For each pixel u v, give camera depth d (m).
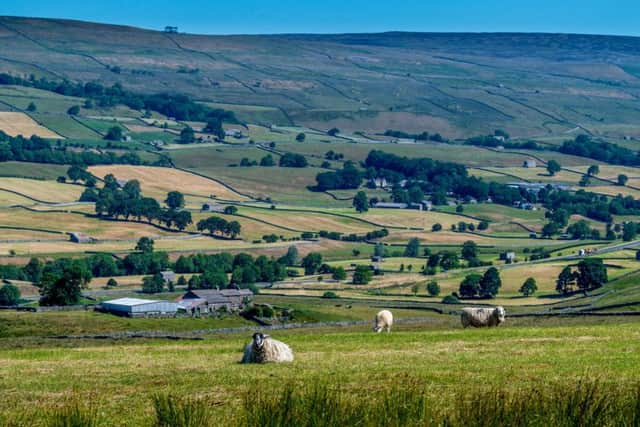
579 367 49.44
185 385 48.03
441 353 57.75
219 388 46.47
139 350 70.44
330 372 50.41
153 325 150.00
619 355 53.97
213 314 173.88
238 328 138.00
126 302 176.12
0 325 145.25
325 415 35.31
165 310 176.38
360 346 64.06
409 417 35.38
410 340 67.12
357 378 47.62
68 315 160.00
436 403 39.47
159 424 36.78
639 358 52.50
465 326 84.88
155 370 55.00
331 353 60.16
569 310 173.62
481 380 45.94
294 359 57.06
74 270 197.50
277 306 192.12
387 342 66.31
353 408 36.25
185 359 61.16
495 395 36.34
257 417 35.78
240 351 66.06
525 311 185.38
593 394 35.75
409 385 40.66
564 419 34.34
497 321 83.94
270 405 36.09
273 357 55.84
